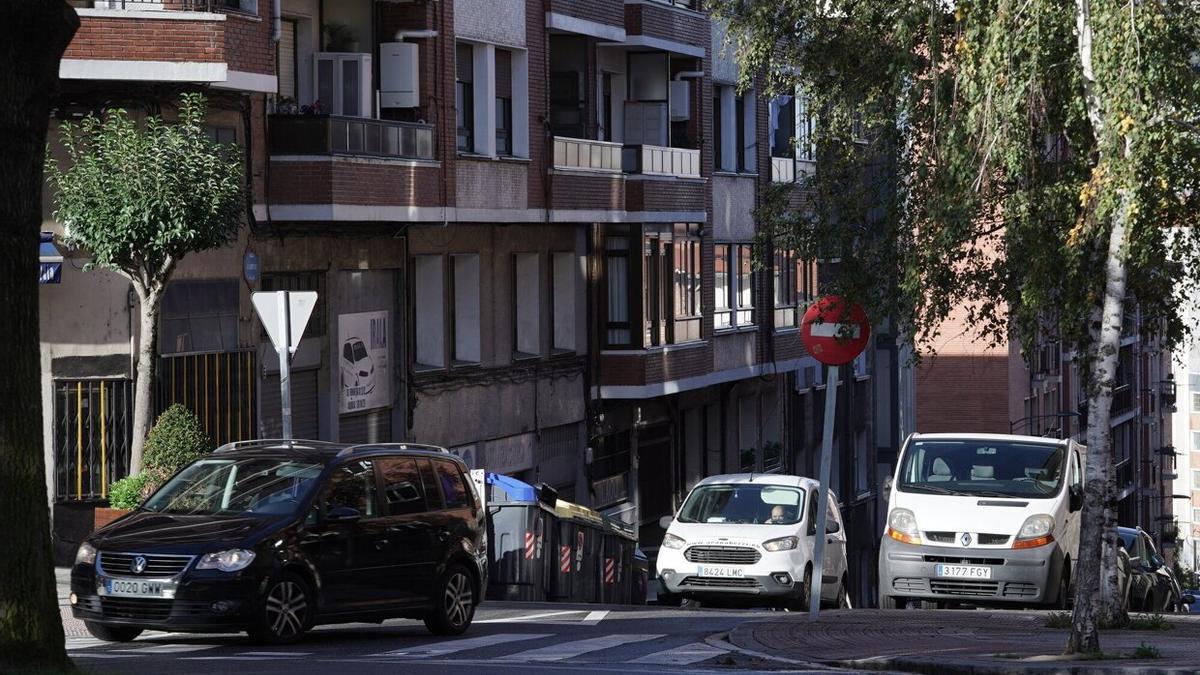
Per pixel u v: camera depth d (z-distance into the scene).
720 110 64.38
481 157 46.25
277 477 23.12
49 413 34.28
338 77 41.31
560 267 53.75
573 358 53.72
